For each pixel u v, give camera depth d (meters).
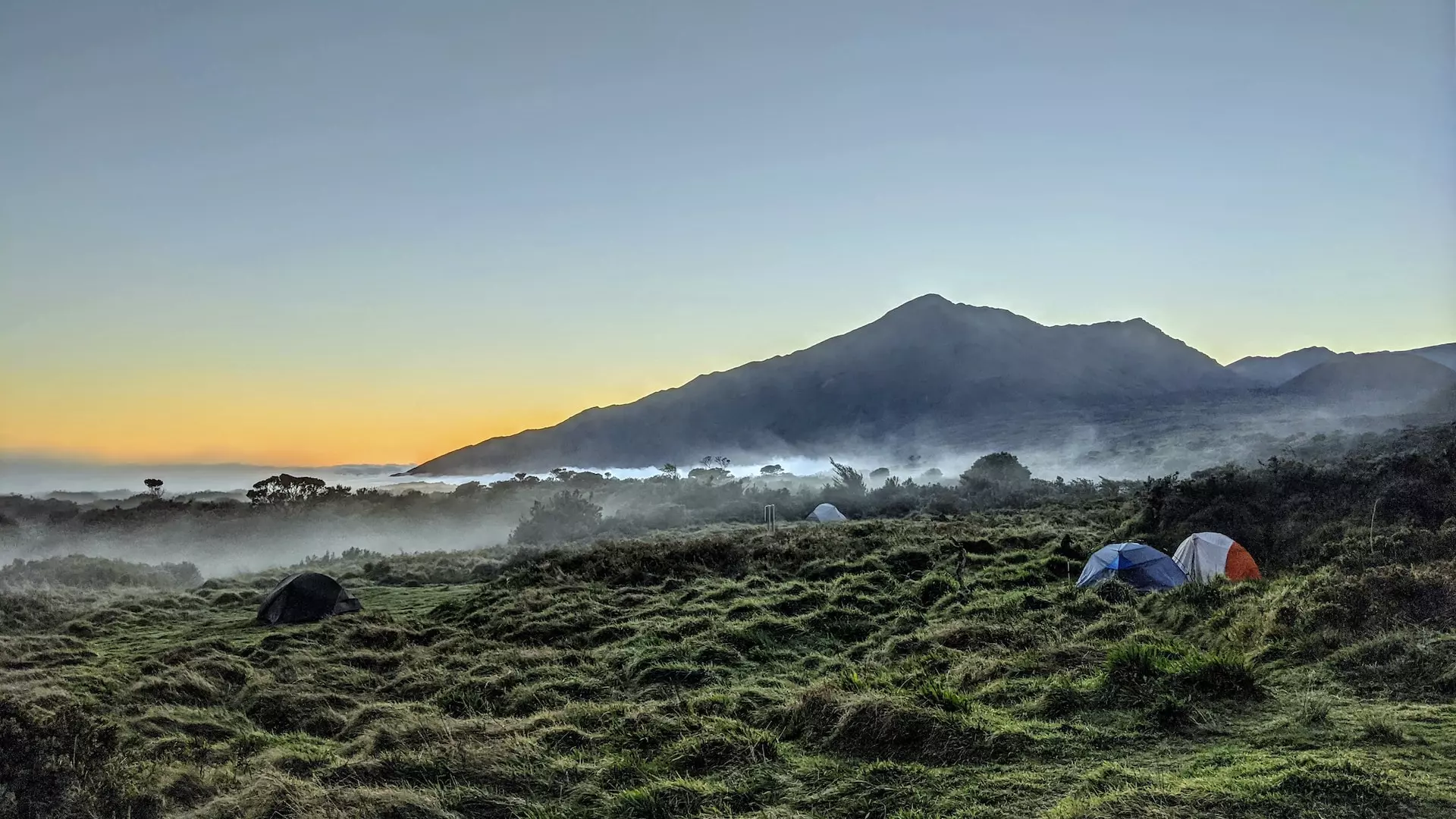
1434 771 7.59
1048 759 8.95
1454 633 11.42
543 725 11.93
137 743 11.87
